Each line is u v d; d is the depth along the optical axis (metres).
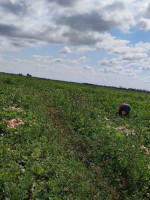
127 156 12.43
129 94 55.50
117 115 24.91
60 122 19.12
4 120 15.11
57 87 49.53
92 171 11.68
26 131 13.84
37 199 8.46
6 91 26.48
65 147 13.81
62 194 9.09
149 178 11.29
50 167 10.47
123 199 10.20
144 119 24.92
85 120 18.75
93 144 14.27
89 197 9.46
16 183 8.73
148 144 16.12
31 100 24.12
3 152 10.59
